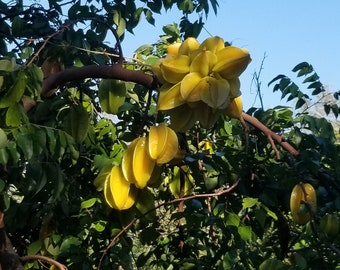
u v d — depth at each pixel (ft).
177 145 7.68
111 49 12.13
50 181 9.16
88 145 10.68
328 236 8.78
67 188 9.96
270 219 10.48
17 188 10.12
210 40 7.68
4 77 7.80
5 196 8.36
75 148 8.86
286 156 9.48
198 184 10.58
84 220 10.01
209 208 10.47
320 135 9.96
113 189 7.84
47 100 9.46
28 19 12.46
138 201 8.18
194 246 11.38
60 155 8.29
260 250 11.12
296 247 11.59
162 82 7.85
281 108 10.88
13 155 7.59
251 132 10.39
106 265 10.07
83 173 11.50
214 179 10.14
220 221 9.96
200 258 11.12
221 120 11.12
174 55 7.89
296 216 8.77
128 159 7.82
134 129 11.00
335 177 9.37
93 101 12.19
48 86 8.56
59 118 9.43
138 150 7.73
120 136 11.60
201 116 7.54
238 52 7.50
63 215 10.26
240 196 10.18
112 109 8.82
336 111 10.93
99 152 11.28
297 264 9.24
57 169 8.64
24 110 7.91
